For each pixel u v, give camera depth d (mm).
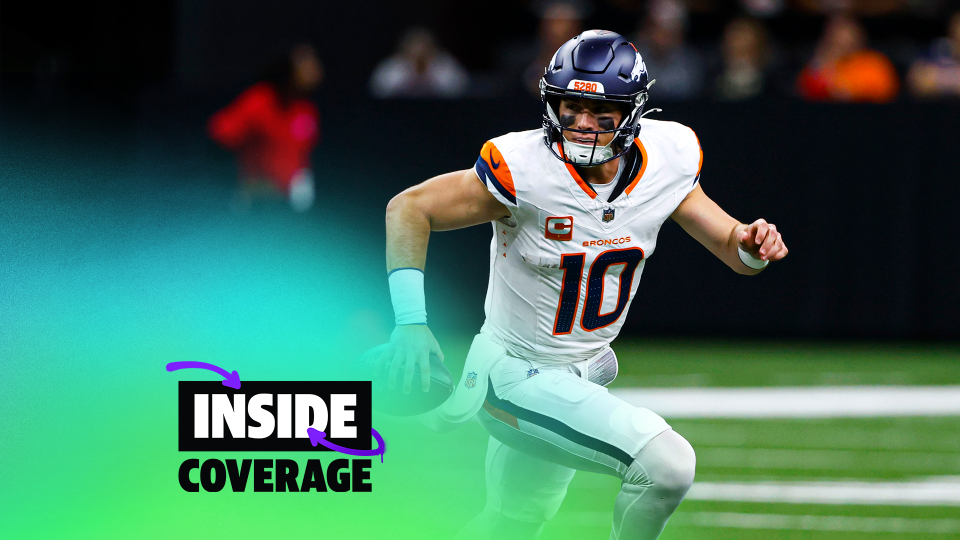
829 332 5863
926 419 4422
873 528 3127
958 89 6520
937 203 5691
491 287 2512
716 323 5945
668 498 2189
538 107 5699
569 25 6535
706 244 2424
